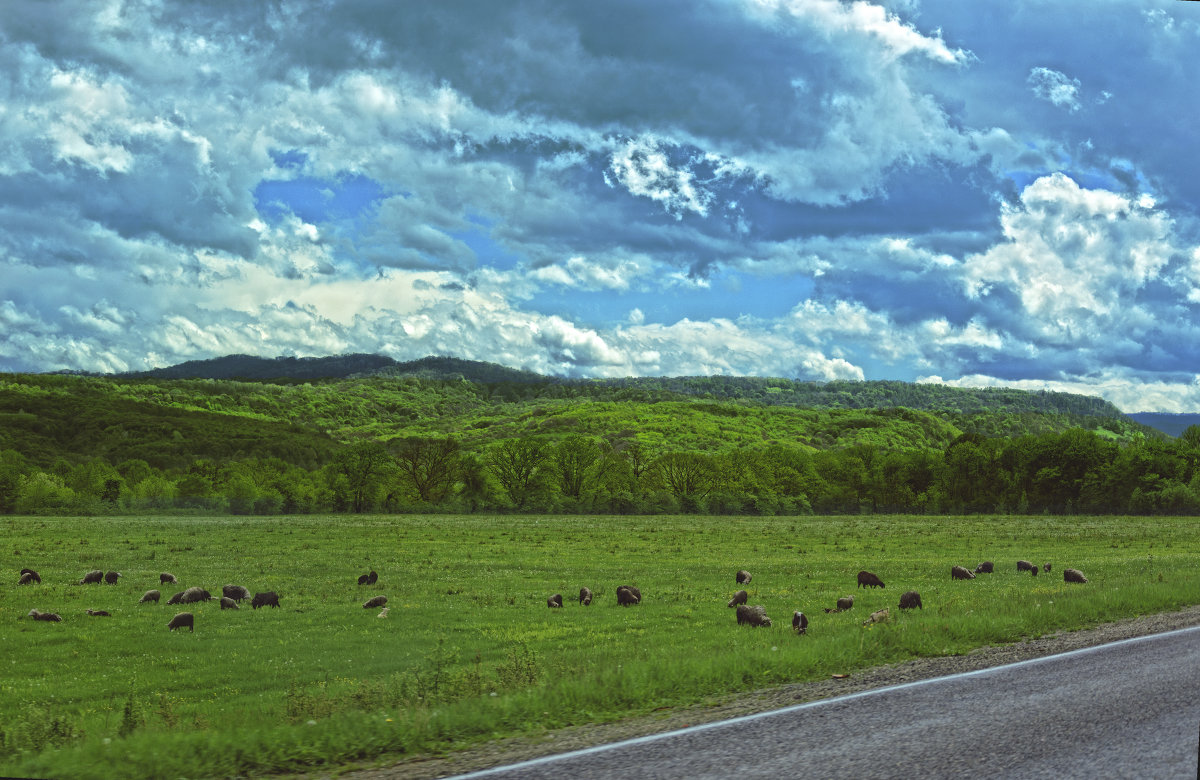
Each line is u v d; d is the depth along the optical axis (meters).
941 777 6.88
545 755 7.88
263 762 7.91
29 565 46.09
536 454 135.75
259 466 152.88
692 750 7.87
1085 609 17.78
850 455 159.88
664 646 19.11
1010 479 134.62
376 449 131.50
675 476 139.62
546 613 27.94
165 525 90.81
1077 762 7.23
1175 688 10.14
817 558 49.56
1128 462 125.06
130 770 7.67
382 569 44.16
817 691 10.70
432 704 11.36
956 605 21.89
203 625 26.08
